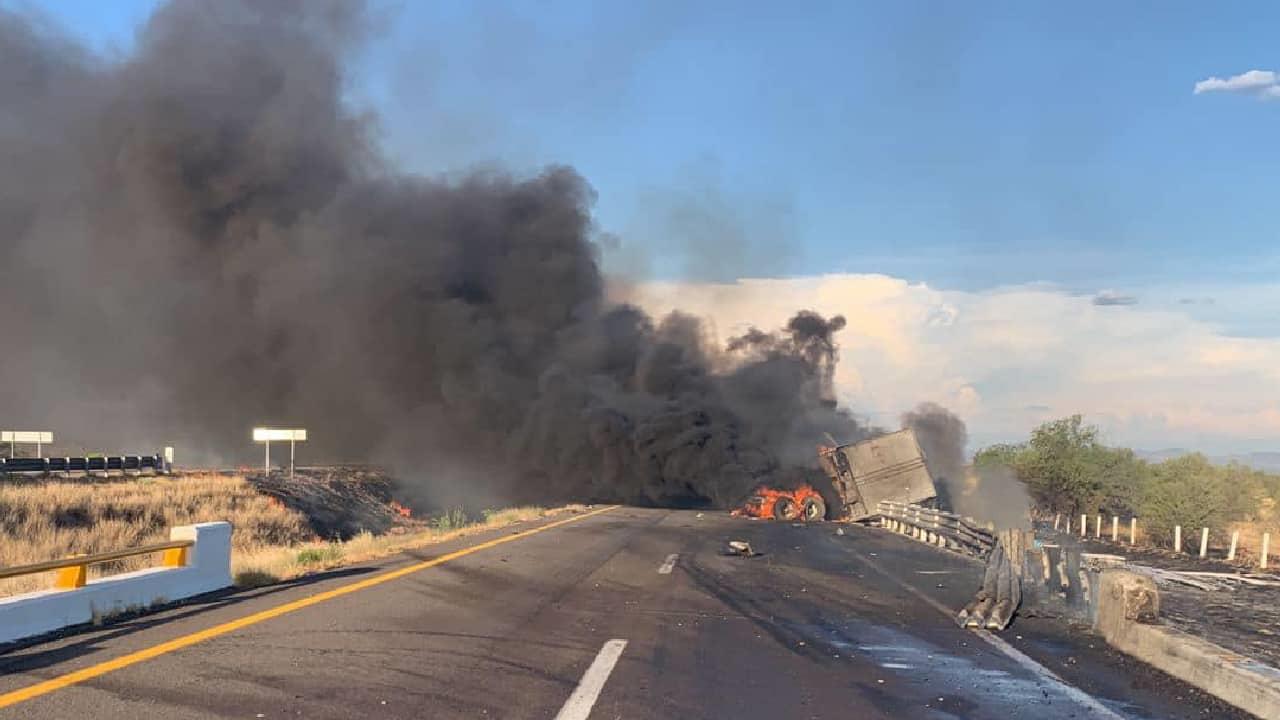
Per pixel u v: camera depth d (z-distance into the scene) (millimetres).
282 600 11164
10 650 8133
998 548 14672
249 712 6309
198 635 8891
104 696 6602
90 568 20375
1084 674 8422
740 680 7809
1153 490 32406
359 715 6324
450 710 6527
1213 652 8047
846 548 22203
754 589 13852
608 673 7840
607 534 23438
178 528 11789
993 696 7520
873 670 8398
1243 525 35938
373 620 9961
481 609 10961
